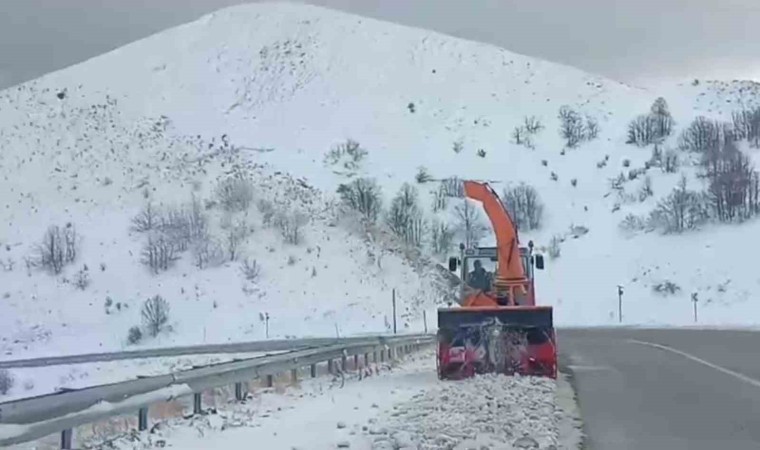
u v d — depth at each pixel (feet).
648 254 300.61
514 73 498.28
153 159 343.05
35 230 274.98
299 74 491.72
